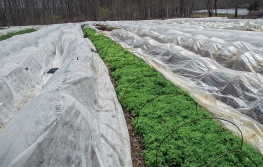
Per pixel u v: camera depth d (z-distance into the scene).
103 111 7.69
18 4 70.62
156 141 6.10
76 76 7.08
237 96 7.93
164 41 18.23
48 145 4.04
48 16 80.81
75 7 83.69
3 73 8.24
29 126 4.32
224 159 5.25
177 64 12.32
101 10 74.19
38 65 11.67
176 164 5.39
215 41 13.24
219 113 7.36
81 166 4.45
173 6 65.75
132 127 7.19
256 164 5.02
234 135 6.14
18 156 3.81
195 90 9.13
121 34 23.34
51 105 4.77
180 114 7.28
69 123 4.69
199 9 101.50
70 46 13.93
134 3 73.88
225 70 9.20
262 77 8.07
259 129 6.36
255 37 13.57
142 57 15.27
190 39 15.38
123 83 10.27
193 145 5.75
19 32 26.70
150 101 8.27
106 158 5.36
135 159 5.82
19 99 8.25
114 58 14.39
